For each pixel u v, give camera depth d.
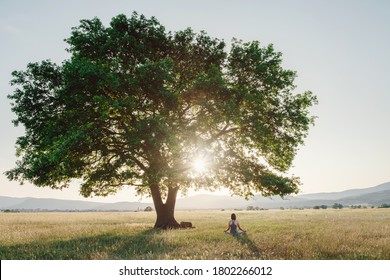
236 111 22.23
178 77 25.42
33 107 23.08
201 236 18.23
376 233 19.64
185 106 25.56
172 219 26.89
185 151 23.25
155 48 24.69
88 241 16.52
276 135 25.61
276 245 14.56
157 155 23.09
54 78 23.16
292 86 25.75
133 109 21.94
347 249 13.16
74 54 23.62
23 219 44.16
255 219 41.62
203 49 25.39
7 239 18.03
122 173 21.59
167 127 20.80
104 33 23.78
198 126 24.28
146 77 21.59
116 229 24.47
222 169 25.66
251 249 13.78
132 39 23.09
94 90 21.92
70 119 22.02
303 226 26.33
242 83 24.80
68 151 20.31
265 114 25.03
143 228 25.84
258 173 25.61
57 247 14.89
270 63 25.02
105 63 23.30
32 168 21.11
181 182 23.31
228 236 18.34
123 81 22.06
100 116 21.80
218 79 22.19
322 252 12.69
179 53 25.02
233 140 26.12
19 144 23.25
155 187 27.14
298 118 24.81
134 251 12.95
